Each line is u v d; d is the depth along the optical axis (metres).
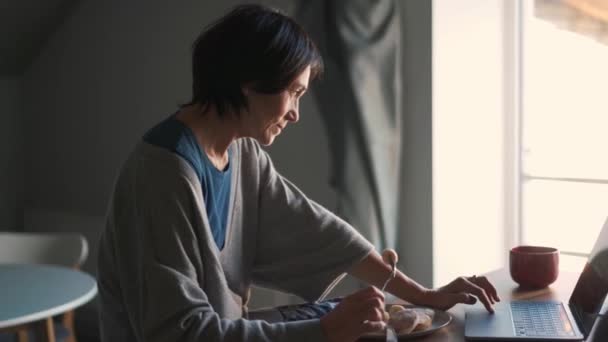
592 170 2.78
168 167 1.25
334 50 2.66
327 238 1.55
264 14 1.30
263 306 2.89
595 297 1.35
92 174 3.93
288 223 1.55
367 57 2.61
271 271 1.58
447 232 2.67
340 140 2.68
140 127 3.63
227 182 1.42
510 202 2.88
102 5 3.77
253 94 1.30
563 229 2.84
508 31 2.82
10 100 4.30
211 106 1.33
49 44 4.10
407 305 1.51
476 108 2.74
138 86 3.62
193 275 1.23
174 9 3.40
